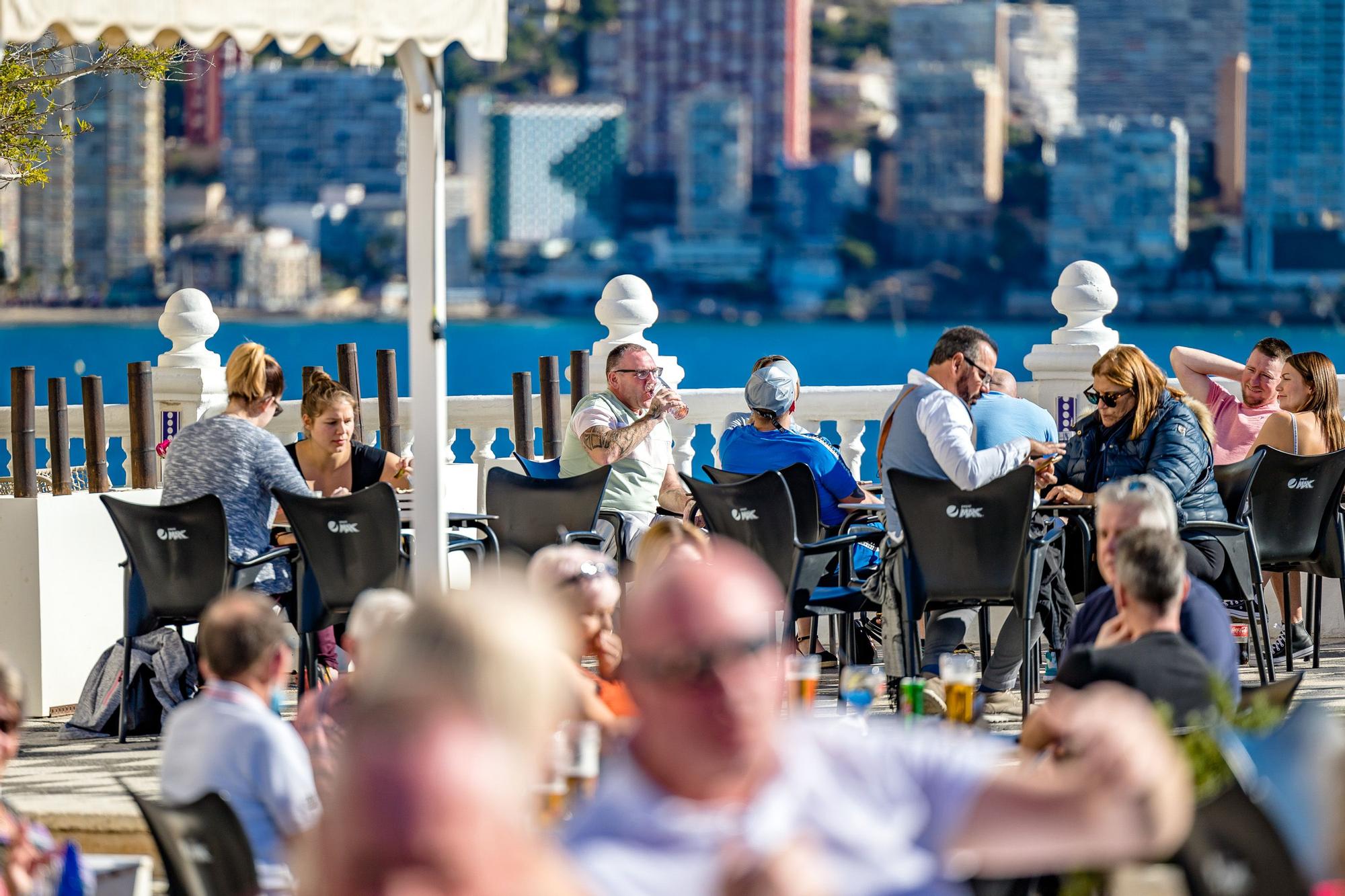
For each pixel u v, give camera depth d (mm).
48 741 19781
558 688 6117
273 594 20109
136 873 11914
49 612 22109
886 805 7797
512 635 5965
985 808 7684
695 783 7520
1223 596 20641
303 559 19656
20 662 22062
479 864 5570
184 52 33594
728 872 7406
